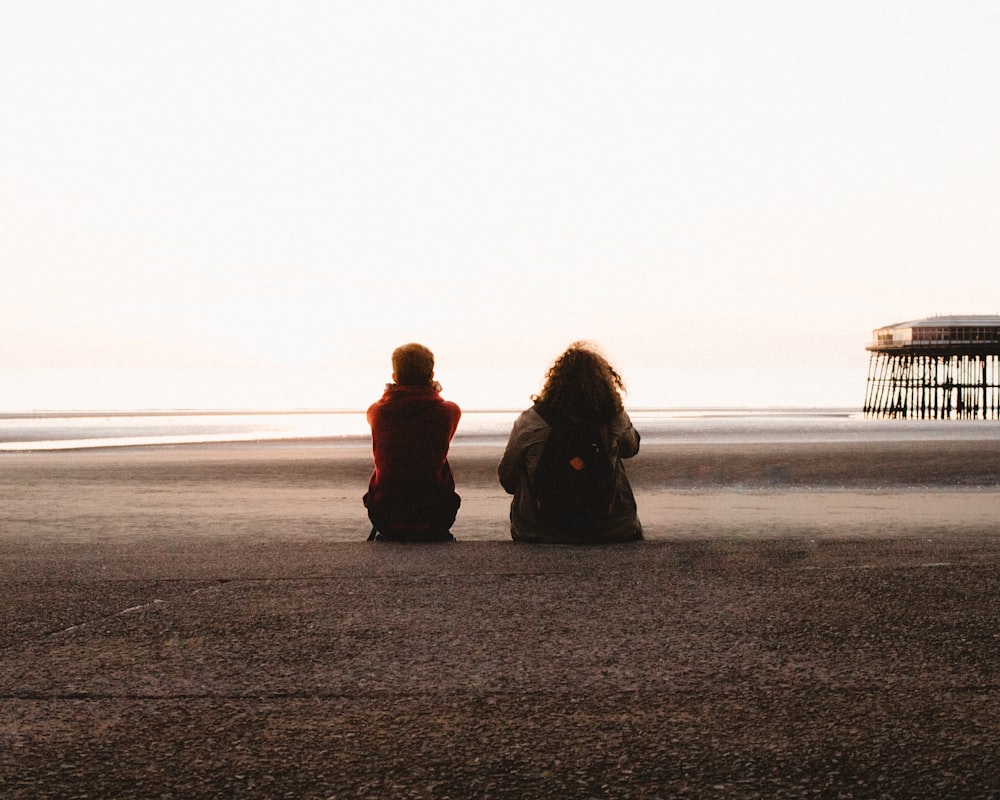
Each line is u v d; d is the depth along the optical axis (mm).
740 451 23469
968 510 10953
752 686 3396
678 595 4832
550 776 2631
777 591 4914
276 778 2627
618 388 6582
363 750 2824
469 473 18281
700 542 6648
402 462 6797
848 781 2586
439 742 2883
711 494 14367
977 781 2582
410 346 6996
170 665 3682
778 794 2512
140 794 2529
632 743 2867
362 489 15133
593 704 3217
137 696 3324
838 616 4387
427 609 4562
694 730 2971
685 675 3525
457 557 6004
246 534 9102
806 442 28281
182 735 2951
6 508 11797
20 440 32906
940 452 23156
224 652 3857
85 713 3150
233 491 14680
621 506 6703
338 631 4172
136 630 4203
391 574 5426
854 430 37375
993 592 4883
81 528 9539
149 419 49344
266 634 4125
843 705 3189
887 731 2951
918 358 82125
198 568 5715
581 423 6496
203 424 44062
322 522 10242
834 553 6125
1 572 5625
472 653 3828
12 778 2631
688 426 39156
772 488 15844
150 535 8938
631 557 5953
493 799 2490
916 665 3631
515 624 4273
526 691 3359
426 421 6824
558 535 6613
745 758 2748
